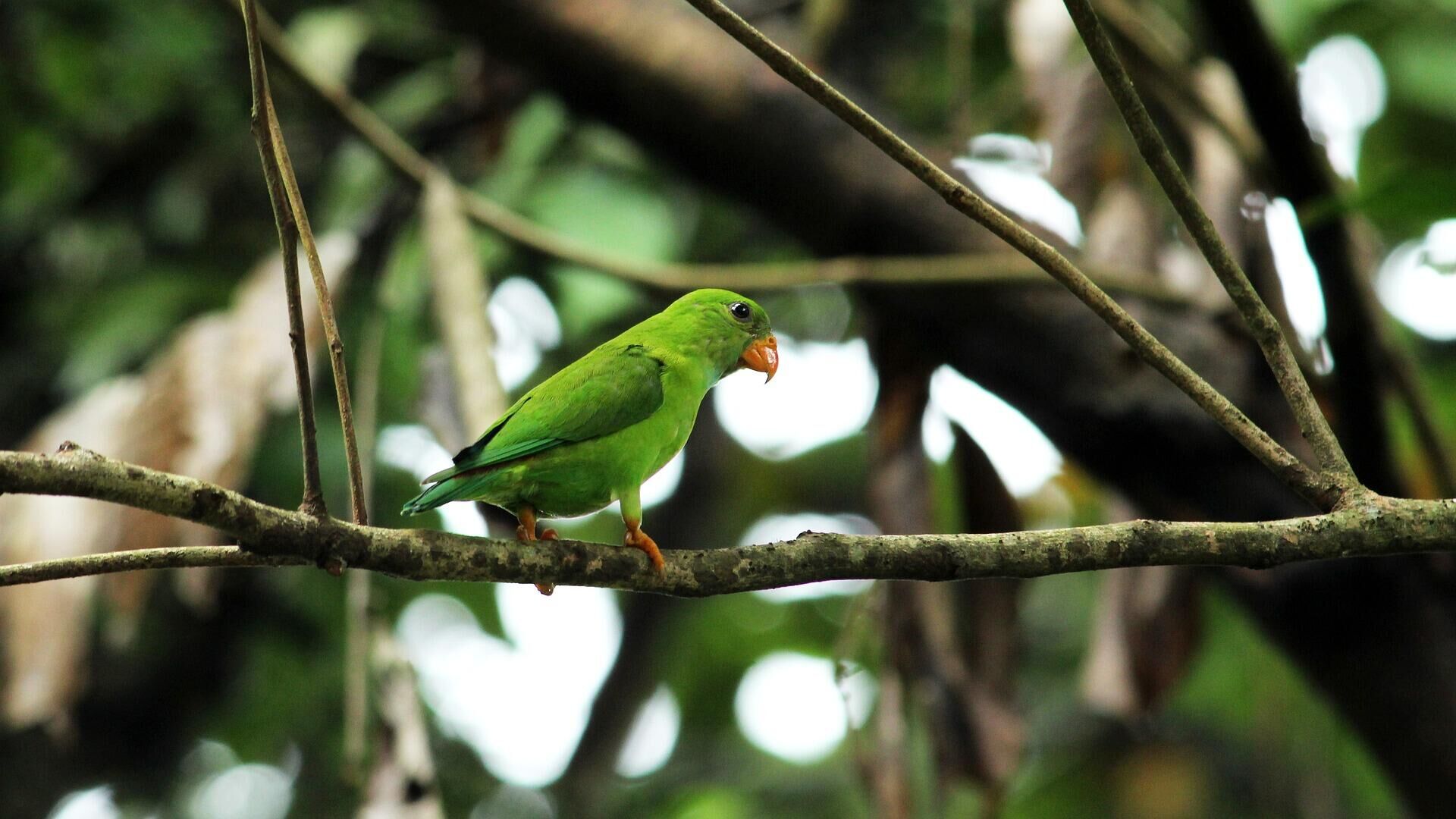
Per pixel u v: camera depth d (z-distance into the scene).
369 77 14.56
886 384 9.88
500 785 16.95
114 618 12.23
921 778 15.84
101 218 14.60
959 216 9.55
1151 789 17.09
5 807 14.10
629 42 10.20
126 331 13.34
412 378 12.85
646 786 19.02
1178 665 10.52
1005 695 9.98
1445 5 13.38
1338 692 8.66
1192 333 8.97
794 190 9.91
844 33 11.77
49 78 14.05
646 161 12.48
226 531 4.74
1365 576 8.48
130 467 4.53
